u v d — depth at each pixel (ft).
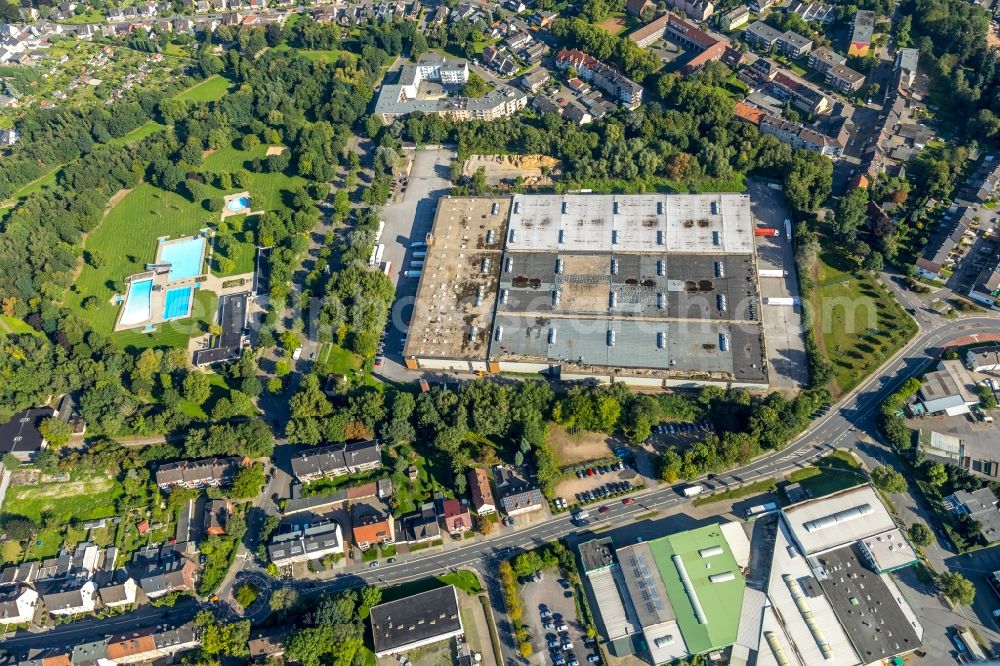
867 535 639.76
